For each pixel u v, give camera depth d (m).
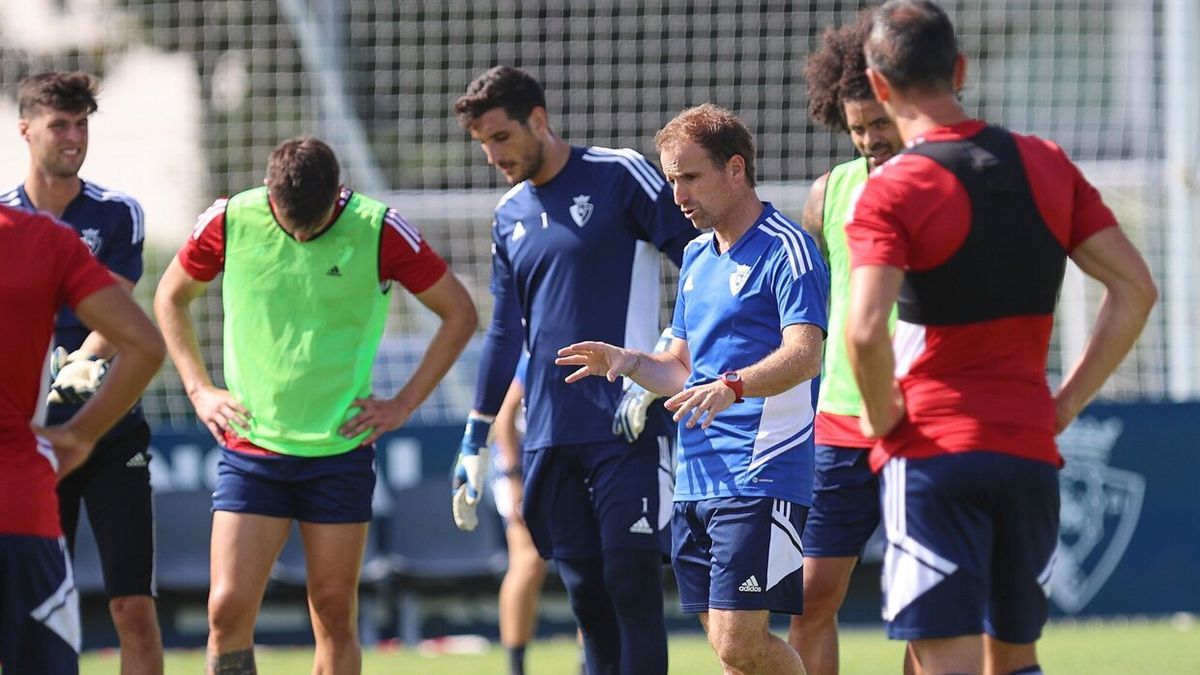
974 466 12.52
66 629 12.55
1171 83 34.53
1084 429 33.16
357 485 18.30
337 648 18.42
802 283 15.12
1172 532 33.03
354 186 37.16
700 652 30.23
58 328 18.72
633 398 17.70
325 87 37.66
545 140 18.66
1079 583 33.03
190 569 32.00
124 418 18.72
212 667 18.03
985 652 13.34
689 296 16.05
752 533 15.38
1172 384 34.84
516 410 24.89
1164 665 26.33
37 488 12.35
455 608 32.78
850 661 27.97
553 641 32.75
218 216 18.50
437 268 18.70
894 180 12.49
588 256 18.52
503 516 32.38
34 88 18.42
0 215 12.32
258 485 18.17
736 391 14.29
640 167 18.67
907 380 12.92
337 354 18.23
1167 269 34.81
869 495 18.17
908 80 12.78
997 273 12.50
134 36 44.88
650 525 17.98
